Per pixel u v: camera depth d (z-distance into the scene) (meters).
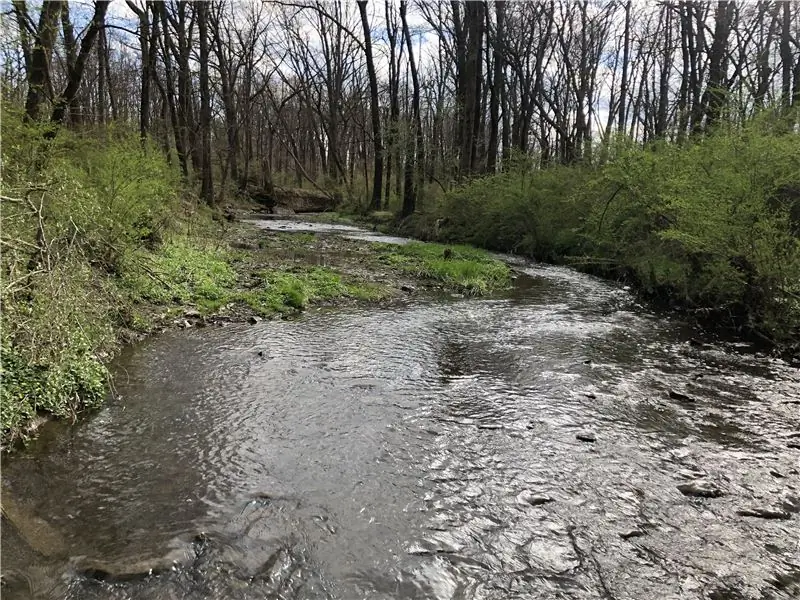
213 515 3.95
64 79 19.28
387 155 29.59
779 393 6.60
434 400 6.16
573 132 33.72
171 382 6.38
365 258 16.53
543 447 5.12
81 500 4.07
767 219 8.62
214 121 39.00
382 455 4.88
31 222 5.63
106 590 3.21
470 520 3.98
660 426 5.64
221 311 9.53
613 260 14.45
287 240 20.33
